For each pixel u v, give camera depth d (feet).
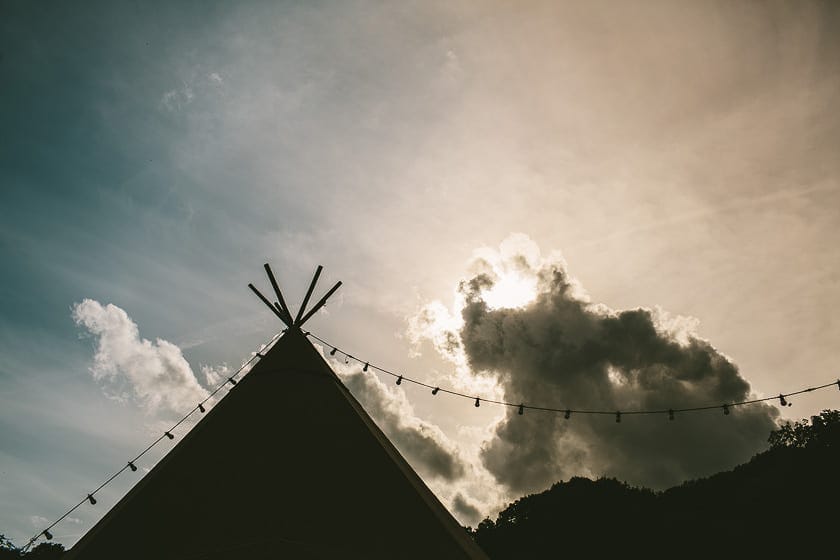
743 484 95.14
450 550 18.37
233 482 19.22
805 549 77.41
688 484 102.06
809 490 84.84
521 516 103.81
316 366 25.12
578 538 92.68
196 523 17.89
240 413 22.33
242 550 15.96
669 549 86.07
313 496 18.92
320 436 21.45
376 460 21.02
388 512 19.06
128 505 18.90
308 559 15.85
